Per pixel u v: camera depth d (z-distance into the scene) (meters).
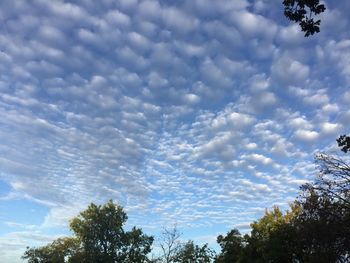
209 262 69.19
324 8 12.96
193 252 69.38
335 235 32.53
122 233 81.50
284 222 46.09
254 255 49.53
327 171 37.72
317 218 34.03
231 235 56.31
